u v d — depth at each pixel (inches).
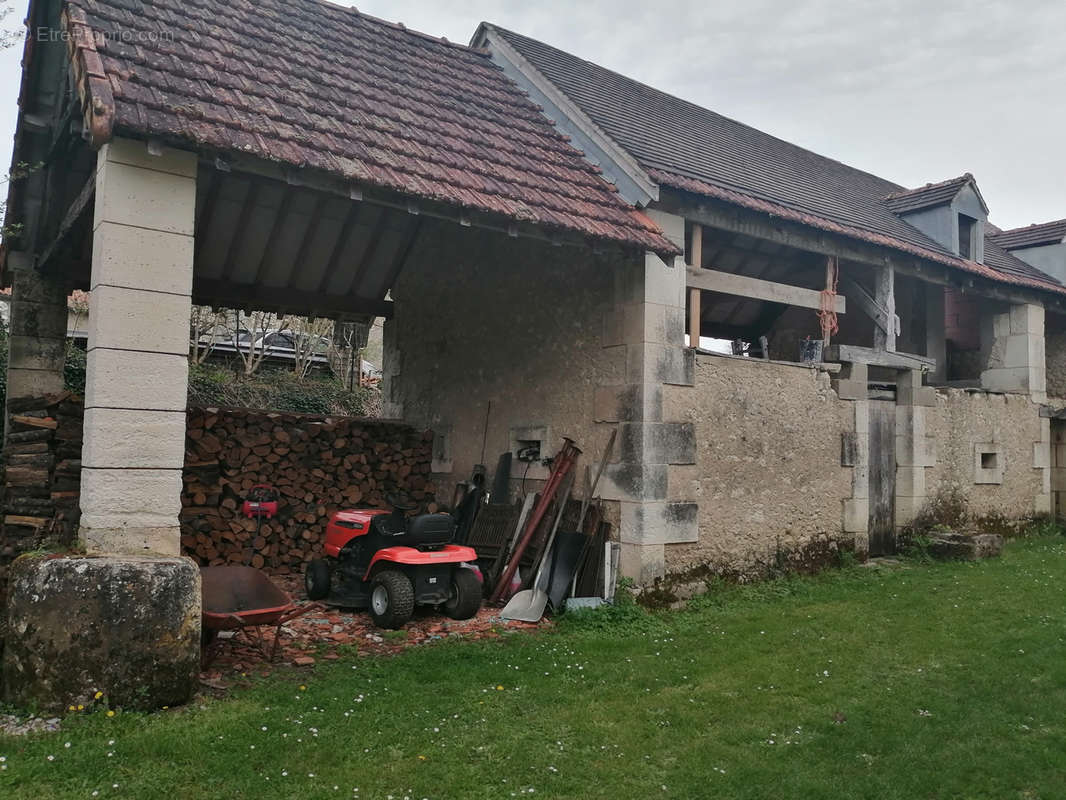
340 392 652.7
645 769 143.7
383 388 413.1
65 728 144.8
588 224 242.1
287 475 323.3
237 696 167.2
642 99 394.3
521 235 239.5
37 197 291.4
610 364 281.6
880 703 177.8
